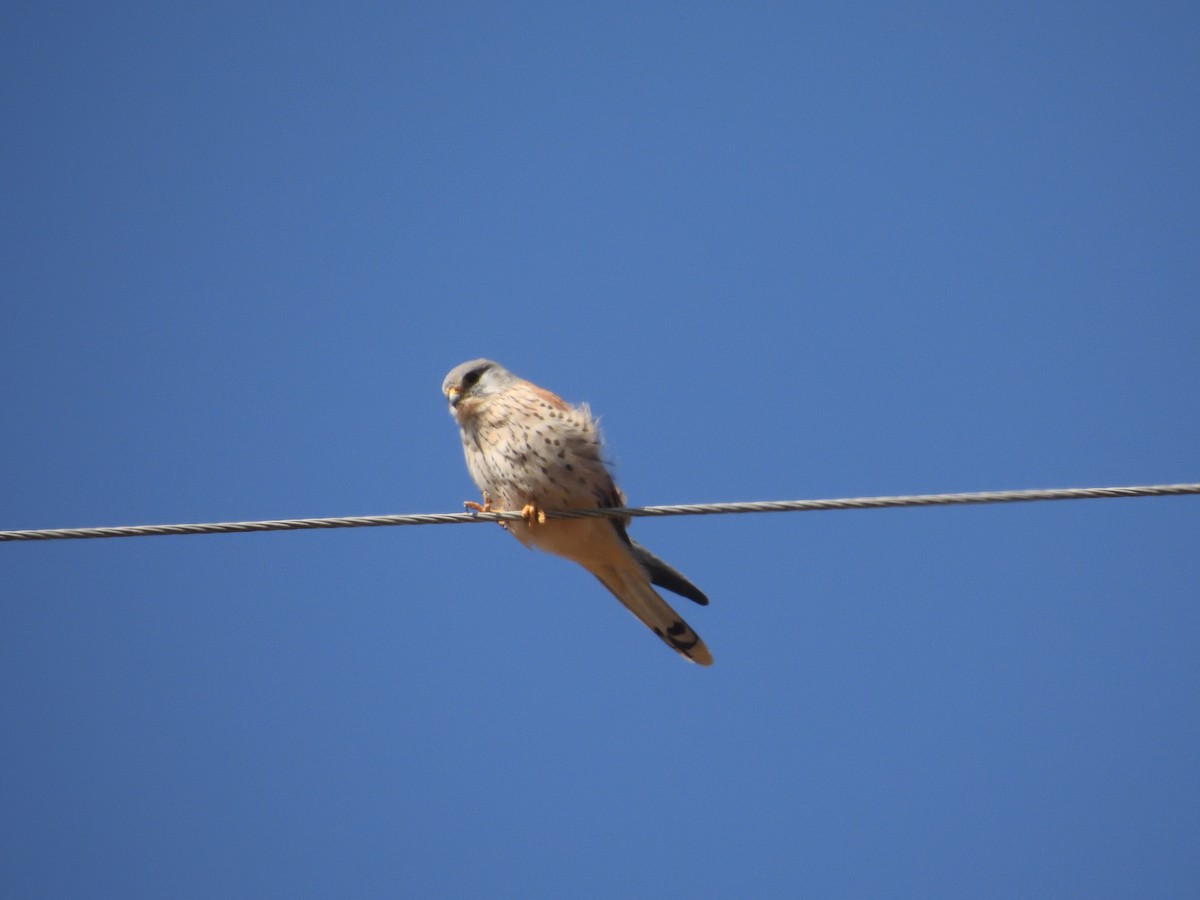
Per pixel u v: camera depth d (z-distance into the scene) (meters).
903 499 9.97
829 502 10.09
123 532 9.96
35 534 9.90
